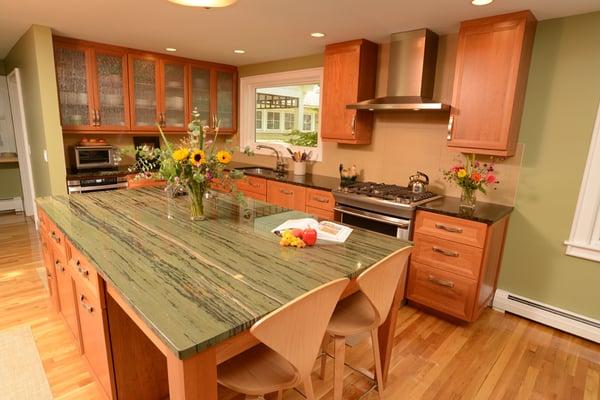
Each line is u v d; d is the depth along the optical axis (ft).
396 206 8.95
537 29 8.23
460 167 8.69
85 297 5.54
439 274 8.65
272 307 3.61
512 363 7.29
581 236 8.16
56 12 8.77
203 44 11.82
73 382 6.31
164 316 3.37
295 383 3.92
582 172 8.00
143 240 5.44
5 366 6.66
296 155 13.50
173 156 6.05
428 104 8.87
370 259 5.08
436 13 8.04
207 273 4.36
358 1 7.50
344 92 11.07
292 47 11.96
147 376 5.64
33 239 13.34
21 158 15.92
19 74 13.05
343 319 5.20
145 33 10.57
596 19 7.52
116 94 12.62
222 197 8.68
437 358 7.38
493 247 8.50
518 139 8.79
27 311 8.49
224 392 6.24
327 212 10.95
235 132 16.67
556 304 8.66
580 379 6.86
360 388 6.41
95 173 12.07
